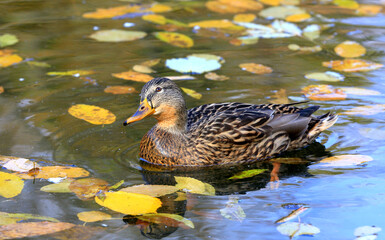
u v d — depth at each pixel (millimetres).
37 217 7461
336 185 8492
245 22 15695
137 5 17188
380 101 11219
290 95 11453
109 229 7227
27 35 14656
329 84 11922
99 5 17141
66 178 8547
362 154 9484
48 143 9625
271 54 13570
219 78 12273
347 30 15031
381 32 14820
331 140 10039
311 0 17625
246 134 9633
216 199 8117
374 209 7719
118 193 8164
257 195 8258
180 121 9656
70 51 13742
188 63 13023
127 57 13398
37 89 11711
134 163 9258
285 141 9930
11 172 8641
